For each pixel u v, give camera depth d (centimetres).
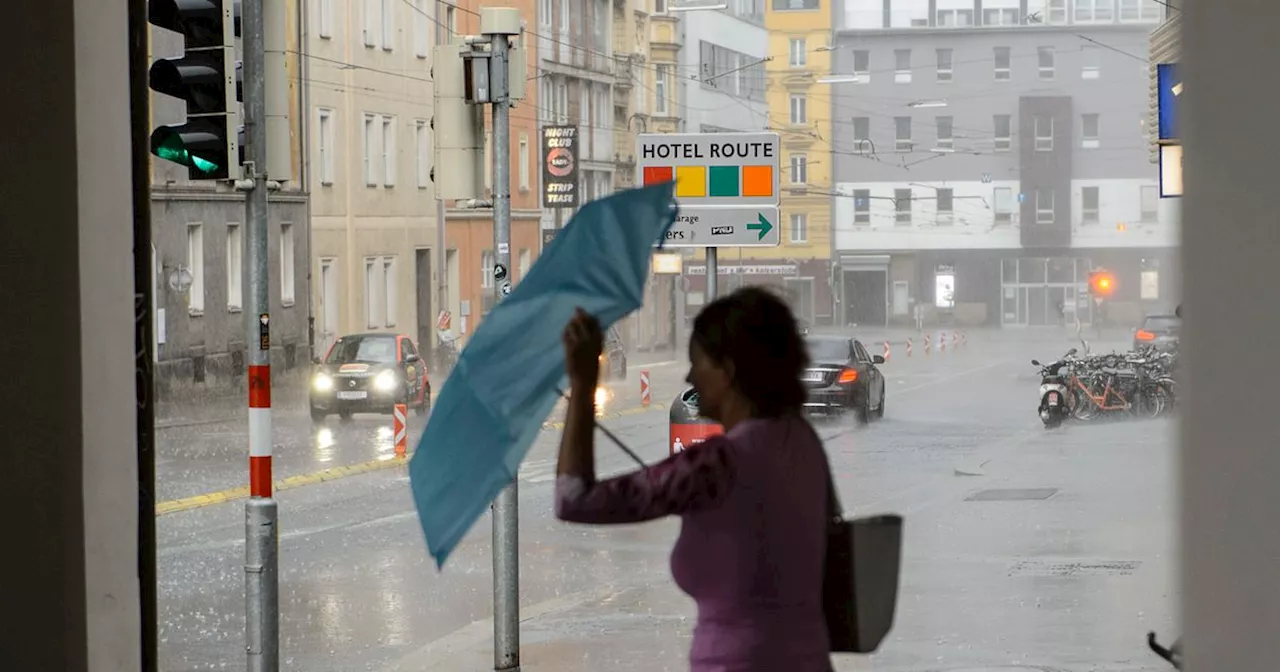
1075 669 1002
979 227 11025
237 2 922
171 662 1153
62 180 490
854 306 11150
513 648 1041
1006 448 2838
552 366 386
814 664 374
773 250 11100
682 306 8731
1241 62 337
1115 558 1530
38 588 493
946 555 1576
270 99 927
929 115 11094
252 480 934
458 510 386
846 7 11162
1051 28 10944
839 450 2881
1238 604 341
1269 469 329
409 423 3753
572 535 1855
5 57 483
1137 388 3484
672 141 1429
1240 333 338
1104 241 10906
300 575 1573
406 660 1096
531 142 7100
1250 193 335
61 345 491
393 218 5994
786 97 11175
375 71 5859
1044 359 7225
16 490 492
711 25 9606
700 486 369
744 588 370
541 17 7175
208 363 4722
